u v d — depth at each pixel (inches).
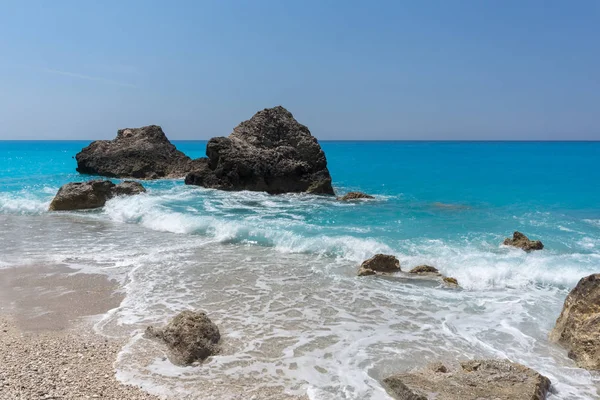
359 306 386.3
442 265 498.6
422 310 379.6
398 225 710.5
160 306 375.6
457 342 317.7
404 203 962.1
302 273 478.9
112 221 776.3
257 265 506.3
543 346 313.7
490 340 322.3
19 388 237.3
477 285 448.8
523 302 400.8
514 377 250.7
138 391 242.8
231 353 293.9
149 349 294.0
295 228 671.8
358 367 278.2
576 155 2586.1
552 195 1027.9
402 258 520.4
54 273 465.7
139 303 382.0
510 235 640.4
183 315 313.0
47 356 281.1
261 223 703.7
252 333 325.7
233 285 434.9
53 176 1514.5
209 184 1173.1
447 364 283.7
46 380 249.0
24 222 757.9
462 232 659.4
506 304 395.9
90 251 558.9
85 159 1582.2
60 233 669.9
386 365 281.4
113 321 342.3
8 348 292.4
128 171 1489.9
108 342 304.3
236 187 1138.7
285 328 336.5
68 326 332.5
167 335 302.2
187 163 1579.7
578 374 273.0
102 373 261.1
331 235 624.7
